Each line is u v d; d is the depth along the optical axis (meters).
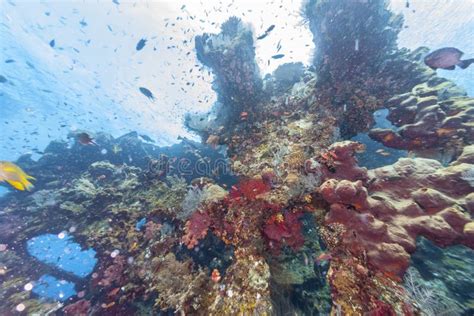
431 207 3.21
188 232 4.85
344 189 3.41
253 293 3.10
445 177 3.47
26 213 9.84
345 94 6.82
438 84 6.19
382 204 3.46
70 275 7.08
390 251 2.88
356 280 2.84
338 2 6.90
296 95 7.92
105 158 13.51
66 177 12.36
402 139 5.12
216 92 9.97
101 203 8.40
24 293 6.55
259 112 8.14
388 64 6.95
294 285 3.80
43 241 8.01
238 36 8.52
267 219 4.11
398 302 2.53
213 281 3.96
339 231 3.35
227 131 8.44
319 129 5.86
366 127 6.41
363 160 6.77
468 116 4.71
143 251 6.09
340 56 7.10
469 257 3.52
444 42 13.91
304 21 8.24
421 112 5.07
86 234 7.39
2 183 11.34
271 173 4.52
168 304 4.37
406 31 14.02
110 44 25.89
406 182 3.73
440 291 2.97
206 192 5.46
